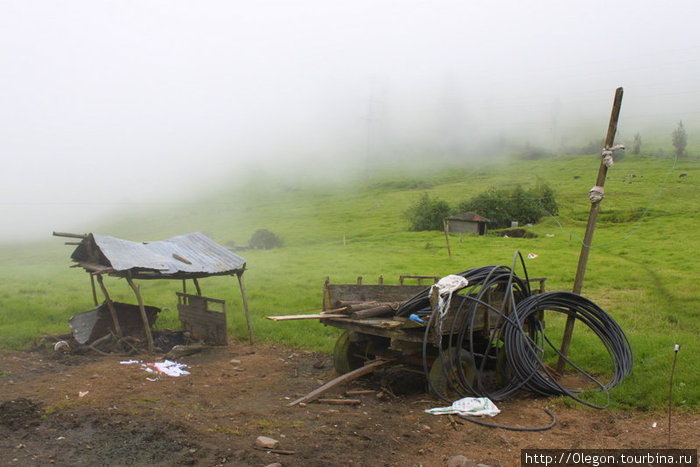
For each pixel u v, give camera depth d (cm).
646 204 5506
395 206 7888
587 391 758
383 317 834
